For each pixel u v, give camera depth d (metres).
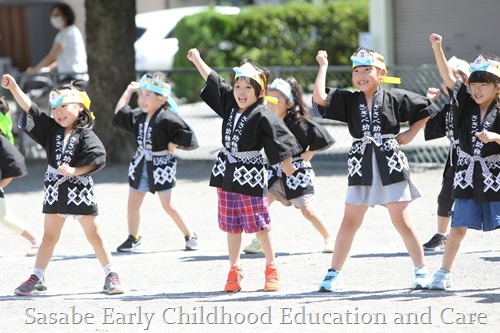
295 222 24.48
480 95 16.09
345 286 17.09
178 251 21.47
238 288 17.00
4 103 20.56
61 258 20.92
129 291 17.41
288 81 20.41
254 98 16.95
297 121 20.34
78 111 17.25
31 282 17.38
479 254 19.53
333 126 39.72
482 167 16.09
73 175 16.92
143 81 21.83
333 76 35.28
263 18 60.31
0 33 60.09
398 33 44.69
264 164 17.11
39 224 25.20
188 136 21.52
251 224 16.88
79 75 37.47
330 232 22.73
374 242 21.36
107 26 35.59
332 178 31.86
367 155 16.59
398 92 16.89
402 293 16.27
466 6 43.12
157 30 56.75
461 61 18.89
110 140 36.06
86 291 17.59
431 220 23.75
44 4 59.97
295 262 19.58
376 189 16.52
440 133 19.19
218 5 72.12
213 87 17.34
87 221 17.30
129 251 21.64
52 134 17.31
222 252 21.16
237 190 16.80
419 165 33.53
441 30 43.78
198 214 26.19
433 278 16.53
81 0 61.38
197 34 58.03
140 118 21.94
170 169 21.62
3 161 20.25
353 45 61.97
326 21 61.50
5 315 15.77
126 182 32.38
